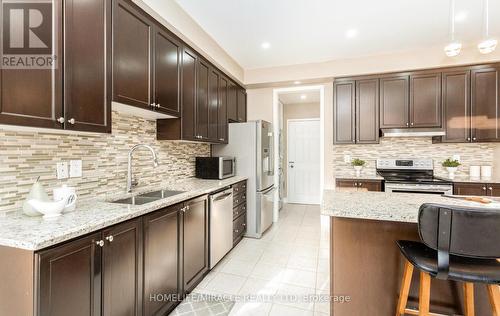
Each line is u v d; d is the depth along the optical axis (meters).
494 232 1.06
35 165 1.51
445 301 1.51
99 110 1.53
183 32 2.37
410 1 2.28
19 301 1.03
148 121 2.46
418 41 3.11
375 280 1.57
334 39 3.04
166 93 2.21
